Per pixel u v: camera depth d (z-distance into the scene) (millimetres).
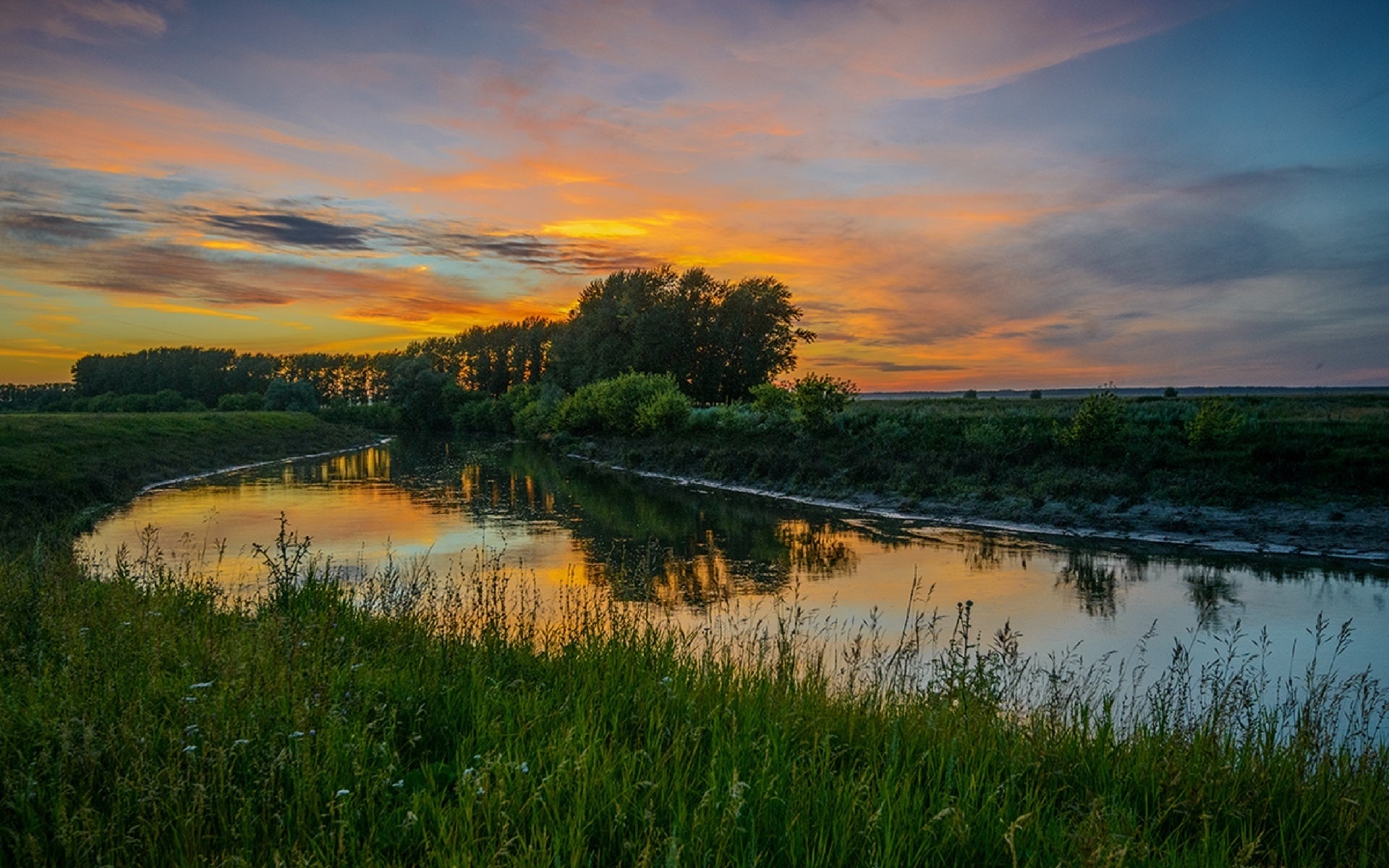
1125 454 27359
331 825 3682
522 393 93688
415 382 106500
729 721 5176
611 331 79938
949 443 32500
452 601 9102
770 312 77688
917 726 5348
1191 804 4484
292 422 69562
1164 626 12844
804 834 3709
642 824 3779
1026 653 11141
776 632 11344
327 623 7367
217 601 10055
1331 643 11797
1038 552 19844
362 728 4637
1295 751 5246
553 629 8508
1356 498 21578
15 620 6750
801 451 36219
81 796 3793
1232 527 21219
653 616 12414
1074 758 5098
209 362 140250
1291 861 4125
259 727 4469
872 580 16344
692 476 39594
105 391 134250
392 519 25141
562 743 4402
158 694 4988
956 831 3738
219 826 3746
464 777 3885
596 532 22797
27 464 27531
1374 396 53812
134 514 26250
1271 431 26453
